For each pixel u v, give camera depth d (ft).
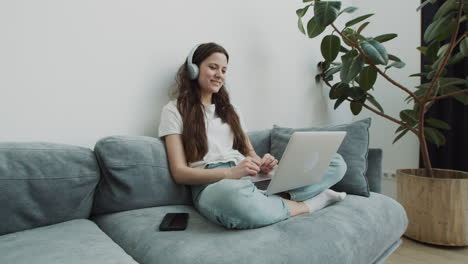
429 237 5.06
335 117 8.09
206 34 4.97
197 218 3.06
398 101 7.49
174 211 3.27
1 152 2.55
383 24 7.84
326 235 2.64
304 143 2.80
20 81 3.17
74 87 3.56
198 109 4.12
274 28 6.23
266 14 6.04
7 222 2.48
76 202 2.90
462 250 4.95
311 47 7.23
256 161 3.59
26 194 2.58
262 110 6.01
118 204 3.17
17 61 3.15
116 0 3.88
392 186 7.63
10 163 2.54
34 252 2.06
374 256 3.13
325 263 2.35
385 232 3.40
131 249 2.45
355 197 4.00
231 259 2.05
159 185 3.41
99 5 3.73
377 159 4.63
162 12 4.37
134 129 4.11
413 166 7.23
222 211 2.60
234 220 2.57
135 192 3.22
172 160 3.58
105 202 3.16
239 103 5.56
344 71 4.83
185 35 4.66
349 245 2.69
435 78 4.70
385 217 3.61
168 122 3.84
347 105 8.55
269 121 6.18
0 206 2.44
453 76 6.35
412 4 7.24
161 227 2.61
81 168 2.95
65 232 2.51
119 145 3.19
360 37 4.78
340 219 3.06
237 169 3.41
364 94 5.73
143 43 4.16
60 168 2.79
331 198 3.60
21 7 3.16
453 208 4.87
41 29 3.30
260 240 2.39
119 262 1.97
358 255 2.75
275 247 2.28
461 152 6.35
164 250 2.25
